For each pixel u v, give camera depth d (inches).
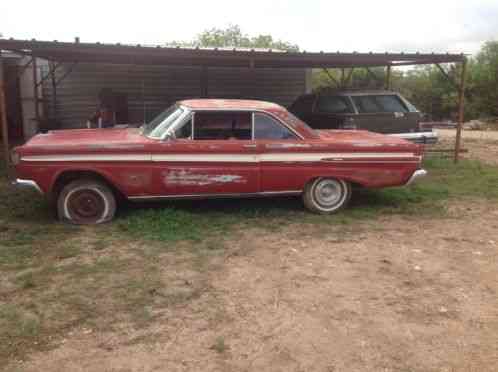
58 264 210.5
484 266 217.3
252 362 141.1
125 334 154.9
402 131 447.8
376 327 162.1
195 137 268.7
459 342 154.3
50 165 254.4
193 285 191.3
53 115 598.9
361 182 288.8
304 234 256.7
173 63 556.1
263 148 272.5
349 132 323.9
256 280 197.2
